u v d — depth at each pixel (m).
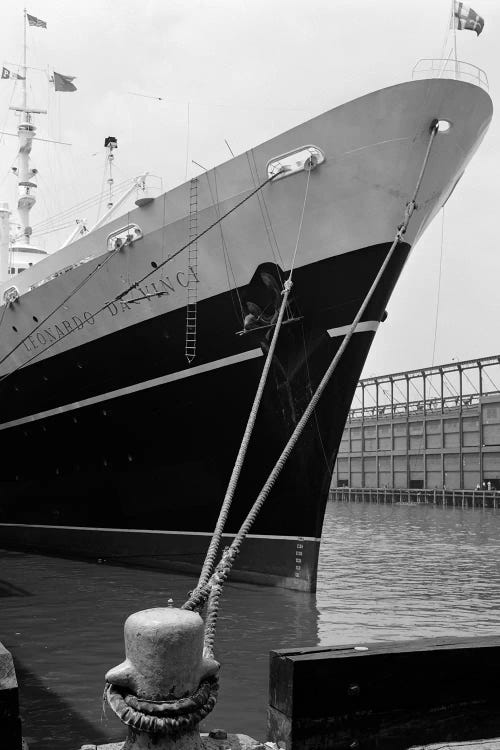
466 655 4.42
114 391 15.52
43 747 6.00
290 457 13.17
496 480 54.62
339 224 12.13
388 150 11.56
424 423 61.38
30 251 23.95
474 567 19.25
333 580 16.25
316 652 4.26
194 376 14.06
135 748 3.30
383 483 65.69
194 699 3.30
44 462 17.80
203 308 13.62
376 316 12.45
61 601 11.98
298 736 4.05
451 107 11.38
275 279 12.84
